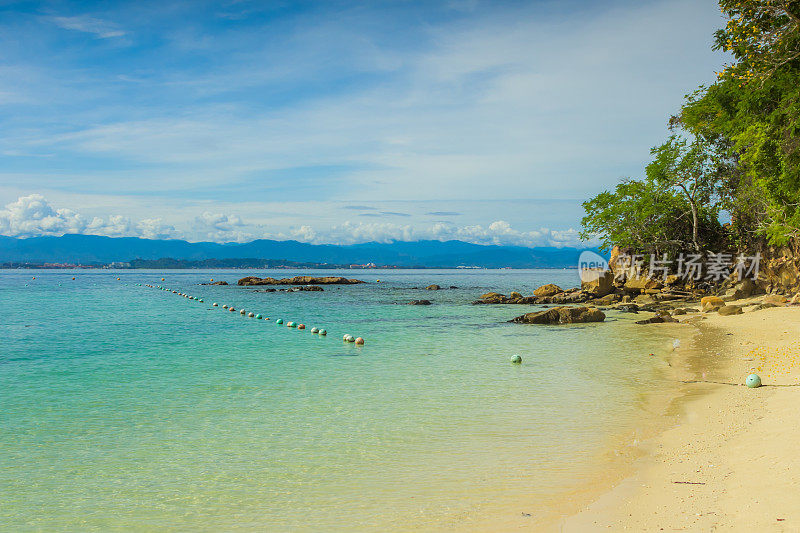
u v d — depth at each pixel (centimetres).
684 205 6197
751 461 926
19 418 1458
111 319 4656
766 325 3134
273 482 974
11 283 13900
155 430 1330
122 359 2511
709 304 4491
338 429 1318
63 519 834
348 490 926
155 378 2031
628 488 877
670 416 1341
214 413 1495
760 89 3350
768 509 716
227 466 1064
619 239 6500
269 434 1284
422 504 855
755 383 1585
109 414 1496
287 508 857
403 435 1258
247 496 910
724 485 835
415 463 1061
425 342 3052
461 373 2077
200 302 6881
